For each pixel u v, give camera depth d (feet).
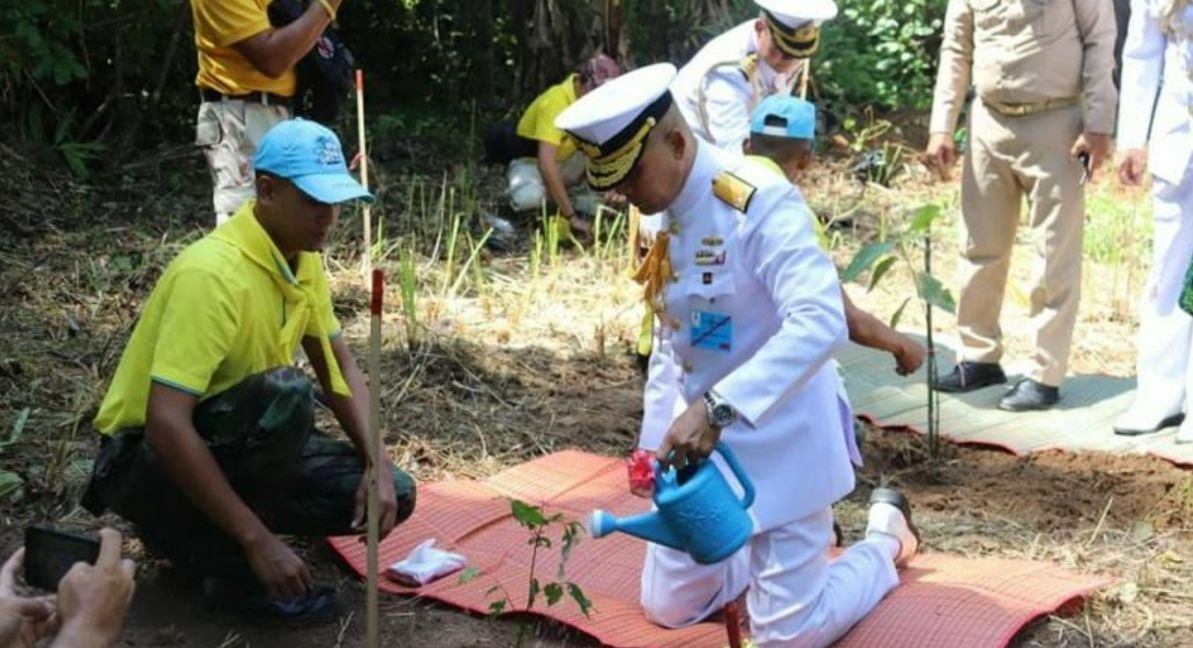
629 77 11.12
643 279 11.79
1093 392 20.61
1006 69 19.07
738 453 11.57
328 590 13.08
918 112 37.73
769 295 11.30
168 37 30.45
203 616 12.91
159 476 12.14
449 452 17.25
